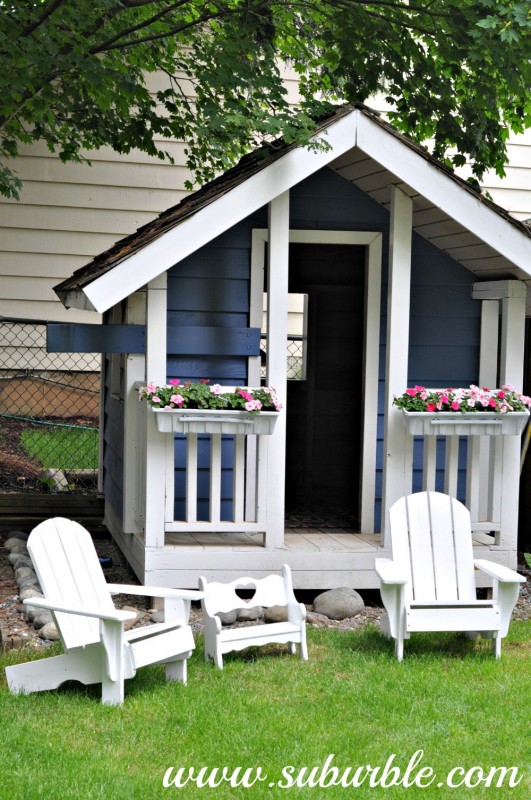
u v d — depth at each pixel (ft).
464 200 21.58
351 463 29.86
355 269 29.48
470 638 20.06
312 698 16.30
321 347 29.50
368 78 29.01
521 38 24.75
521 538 28.63
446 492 22.98
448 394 22.03
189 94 38.14
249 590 22.20
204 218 20.53
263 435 21.76
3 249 37.22
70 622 16.33
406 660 18.45
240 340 23.24
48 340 21.70
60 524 17.37
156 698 16.08
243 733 14.61
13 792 12.42
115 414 27.76
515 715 15.65
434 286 24.88
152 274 20.33
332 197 24.29
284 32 28.58
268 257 21.86
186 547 21.76
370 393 24.35
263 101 26.78
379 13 27.99
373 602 23.20
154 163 38.06
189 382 21.57
